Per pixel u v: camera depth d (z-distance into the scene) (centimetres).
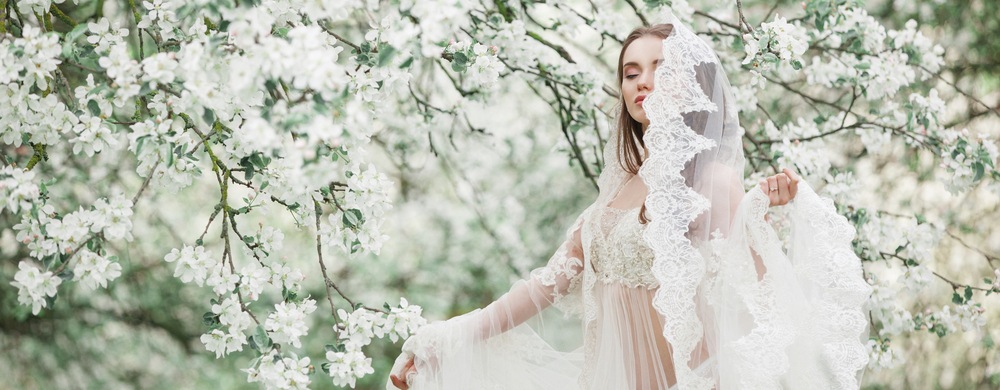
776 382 140
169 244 457
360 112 118
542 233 500
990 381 420
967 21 395
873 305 227
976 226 412
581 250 186
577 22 273
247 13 117
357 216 161
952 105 399
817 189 261
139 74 127
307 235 504
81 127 138
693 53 157
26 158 288
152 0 162
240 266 453
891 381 429
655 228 149
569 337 191
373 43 150
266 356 148
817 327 146
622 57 182
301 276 163
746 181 249
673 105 154
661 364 158
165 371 484
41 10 164
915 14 390
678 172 151
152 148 134
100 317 448
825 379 145
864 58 244
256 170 156
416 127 290
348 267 515
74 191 365
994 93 406
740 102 265
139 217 436
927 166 402
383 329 169
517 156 494
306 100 122
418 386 175
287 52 116
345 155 152
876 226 237
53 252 138
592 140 282
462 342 176
